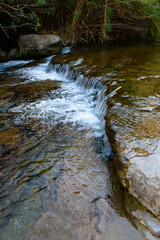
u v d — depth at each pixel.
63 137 3.25
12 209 2.10
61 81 5.59
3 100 4.43
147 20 9.66
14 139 3.20
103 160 2.72
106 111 3.34
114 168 2.48
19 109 4.10
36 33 8.70
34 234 1.85
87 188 2.29
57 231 1.86
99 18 9.05
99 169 2.56
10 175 2.53
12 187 2.36
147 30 10.09
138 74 4.59
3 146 3.04
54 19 8.73
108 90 3.90
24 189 2.33
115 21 9.78
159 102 3.33
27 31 8.66
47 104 4.32
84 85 4.90
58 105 4.29
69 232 1.85
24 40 7.75
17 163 2.72
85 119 3.77
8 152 2.92
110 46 8.53
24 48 7.77
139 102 3.36
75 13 7.93
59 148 2.99
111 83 4.20
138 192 1.96
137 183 2.00
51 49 7.99
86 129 3.45
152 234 1.73
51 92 4.86
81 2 7.86
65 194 2.23
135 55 6.39
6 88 5.08
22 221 1.97
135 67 5.12
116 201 2.12
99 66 5.41
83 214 2.00
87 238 1.79
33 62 7.49
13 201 2.19
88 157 2.79
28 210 2.08
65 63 5.93
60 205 2.11
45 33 8.69
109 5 8.53
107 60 5.95
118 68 5.12
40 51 7.86
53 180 2.42
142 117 2.95
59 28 9.04
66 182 2.38
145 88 3.85
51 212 2.04
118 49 7.64
